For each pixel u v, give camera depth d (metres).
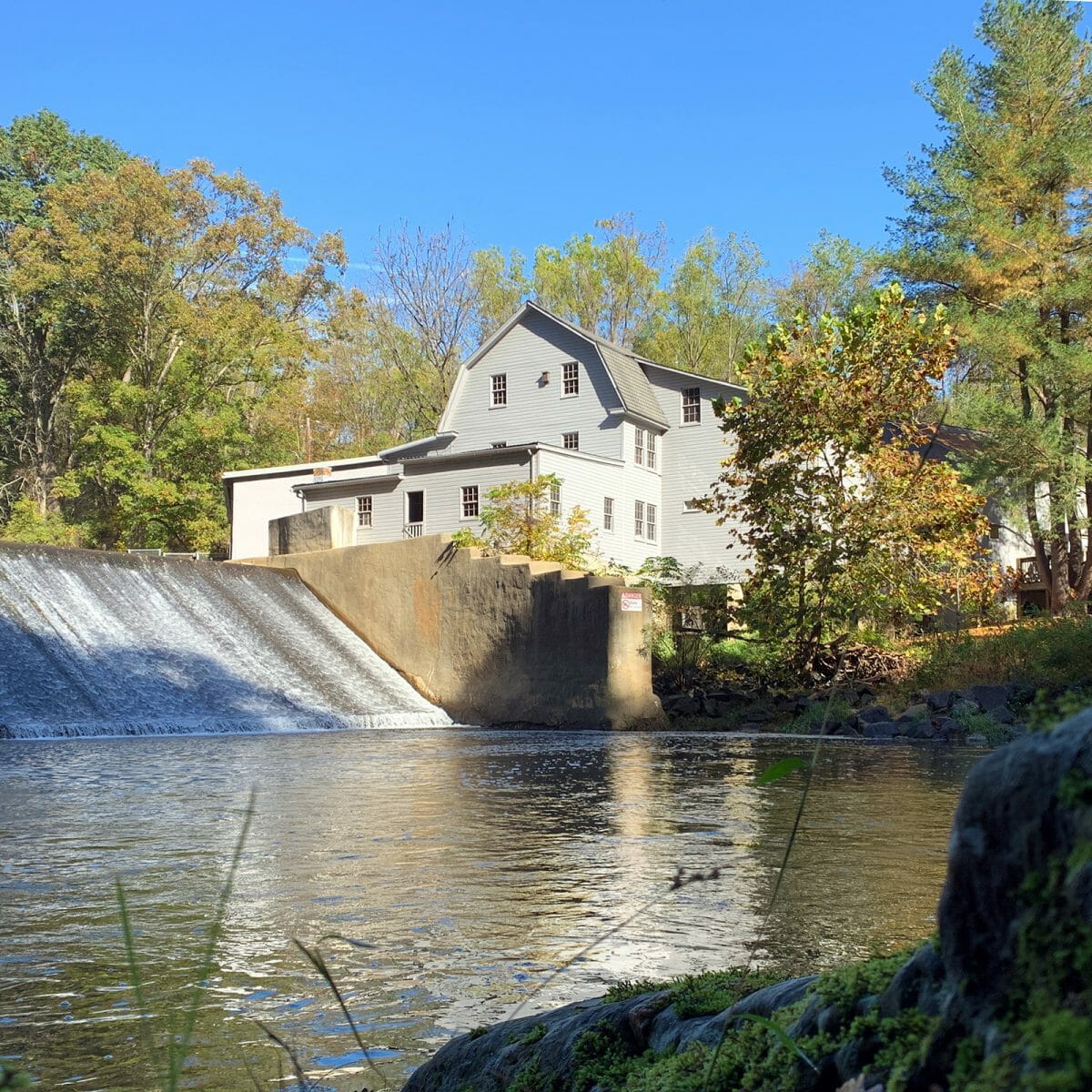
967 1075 1.18
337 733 24.36
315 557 34.19
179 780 14.27
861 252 61.75
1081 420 34.44
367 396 70.94
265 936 5.96
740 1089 1.71
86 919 6.39
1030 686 23.86
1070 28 35.59
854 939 5.71
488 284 67.81
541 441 45.16
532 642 29.03
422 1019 4.50
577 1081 2.31
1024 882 1.16
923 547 25.27
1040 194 35.44
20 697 22.42
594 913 6.46
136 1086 3.71
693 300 67.19
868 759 17.39
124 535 57.25
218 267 61.06
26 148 62.91
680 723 28.09
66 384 60.50
